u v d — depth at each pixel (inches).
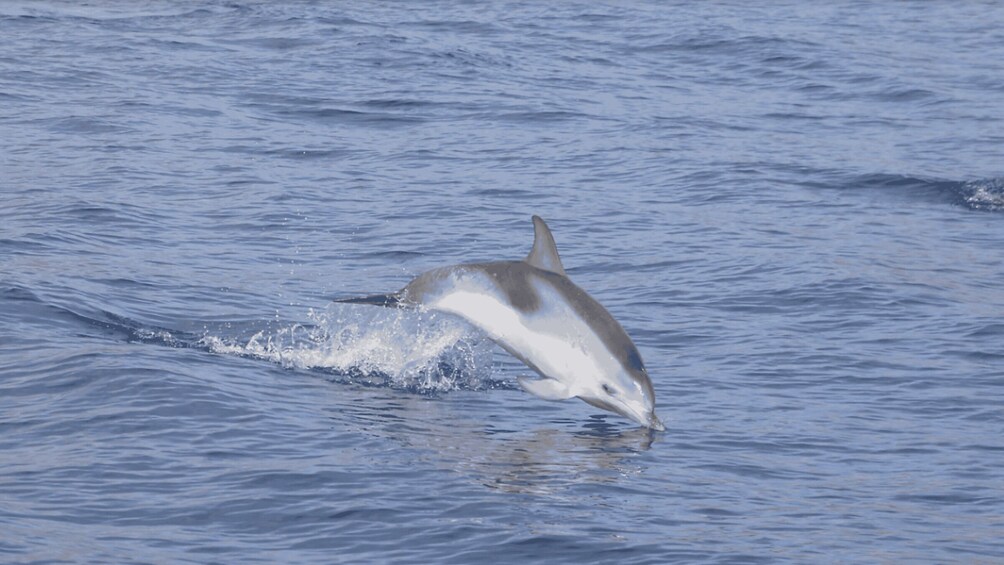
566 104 4722.0
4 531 1192.8
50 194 2982.3
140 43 5753.0
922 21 7568.9
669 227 2923.2
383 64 5438.0
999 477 1443.2
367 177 3432.6
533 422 1609.3
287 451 1444.4
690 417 1648.6
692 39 6496.1
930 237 2851.9
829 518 1310.3
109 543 1183.6
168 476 1353.3
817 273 2464.3
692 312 2214.6
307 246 2647.6
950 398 1743.4
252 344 1891.0
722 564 1185.4
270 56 5541.3
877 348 1990.7
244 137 3917.3
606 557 1195.3
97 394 1584.6
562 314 1523.1
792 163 3715.6
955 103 4987.7
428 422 1585.9
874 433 1598.2
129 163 3425.2
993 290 2374.5
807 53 6151.6
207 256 2507.4
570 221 2967.5
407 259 2576.3
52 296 2044.8
